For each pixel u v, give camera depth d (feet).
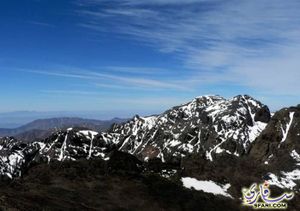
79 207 148.56
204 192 211.41
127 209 163.84
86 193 177.78
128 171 225.76
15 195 143.84
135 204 173.88
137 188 197.06
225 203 200.23
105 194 181.27
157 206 175.42
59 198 158.40
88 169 220.23
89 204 159.84
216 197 206.59
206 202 193.57
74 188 185.26
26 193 154.51
